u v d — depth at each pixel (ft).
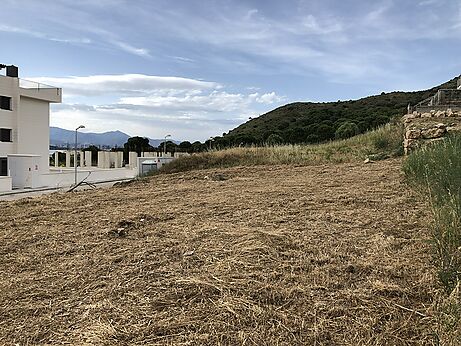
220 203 16.83
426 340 5.97
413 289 7.61
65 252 10.96
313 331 6.37
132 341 6.27
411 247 9.75
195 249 10.39
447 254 8.26
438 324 6.16
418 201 14.44
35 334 6.63
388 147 37.81
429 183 14.16
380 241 10.36
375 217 12.78
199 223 13.35
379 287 7.66
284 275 8.46
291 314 6.90
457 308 6.17
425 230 10.87
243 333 6.35
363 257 9.37
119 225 13.58
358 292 7.57
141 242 11.41
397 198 15.33
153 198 20.11
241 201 17.03
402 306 7.03
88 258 10.28
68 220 15.28
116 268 9.40
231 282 8.12
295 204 15.56
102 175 84.94
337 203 15.26
